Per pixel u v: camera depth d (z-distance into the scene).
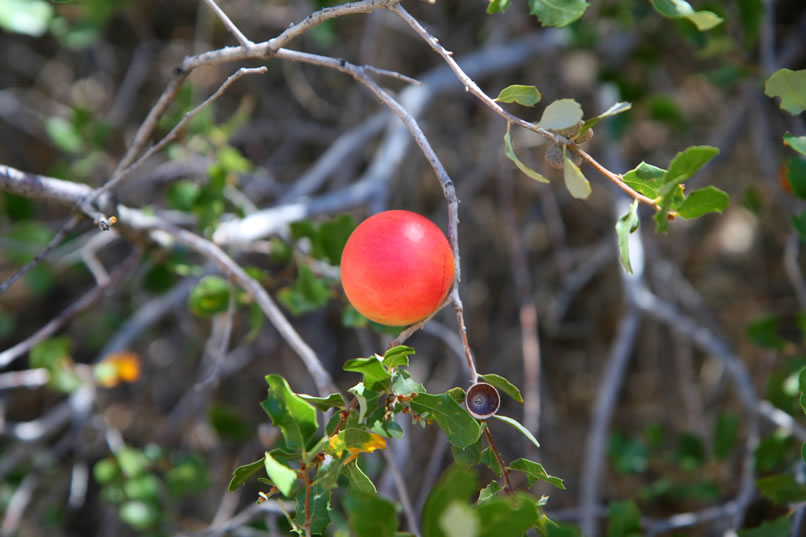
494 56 5.23
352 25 5.98
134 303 5.41
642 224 5.52
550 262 6.04
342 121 6.01
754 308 5.71
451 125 6.03
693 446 4.36
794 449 3.78
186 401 5.57
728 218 6.02
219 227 3.73
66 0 2.65
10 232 4.61
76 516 5.63
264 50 2.26
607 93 5.38
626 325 4.54
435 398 1.97
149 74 6.36
